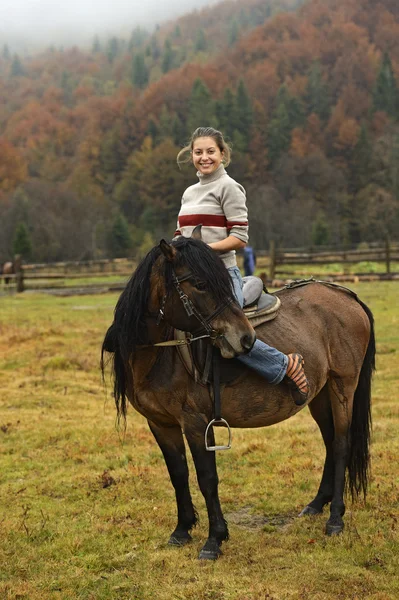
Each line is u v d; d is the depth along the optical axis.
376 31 125.94
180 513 4.48
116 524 4.84
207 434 4.09
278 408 4.34
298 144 85.44
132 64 154.25
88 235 61.53
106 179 90.38
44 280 30.36
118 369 4.21
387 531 4.51
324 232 58.25
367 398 4.97
